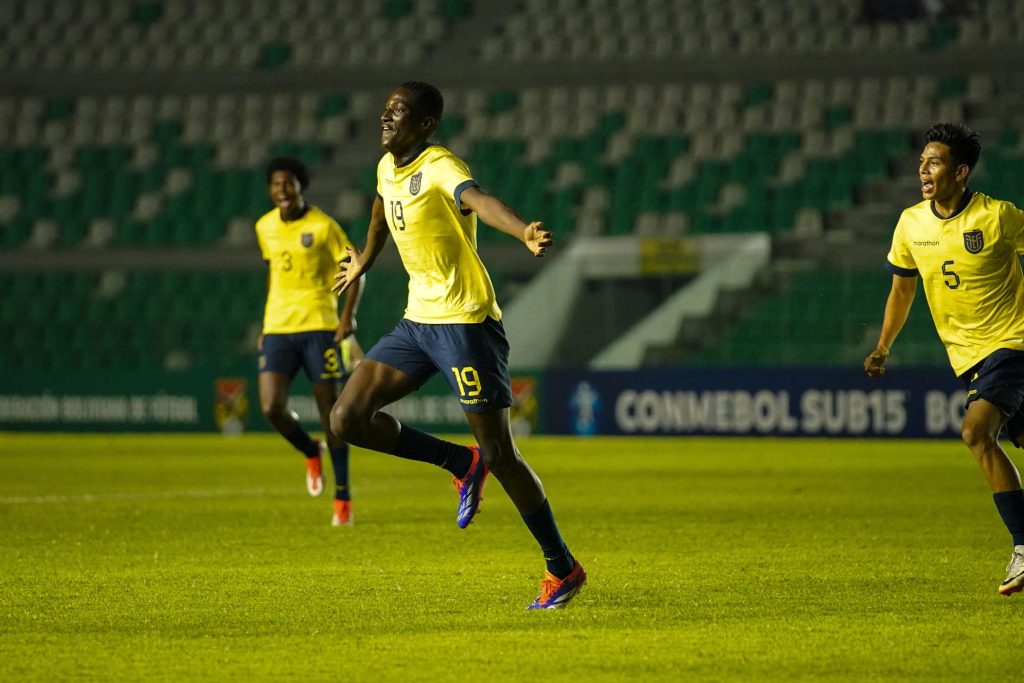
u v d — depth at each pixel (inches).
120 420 3184.1
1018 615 794.2
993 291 854.5
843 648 697.6
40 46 4490.7
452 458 855.1
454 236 797.2
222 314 3607.3
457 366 802.2
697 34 4143.7
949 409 2596.0
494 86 4131.4
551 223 3722.9
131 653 692.7
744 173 3752.5
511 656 680.4
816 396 2699.3
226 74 4279.0
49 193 4067.4
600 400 2878.9
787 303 3115.2
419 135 802.8
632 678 630.5
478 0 4431.6
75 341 3629.4
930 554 1085.8
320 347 1365.7
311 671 647.8
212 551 1125.1
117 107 4301.2
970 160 845.8
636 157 3868.1
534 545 1156.5
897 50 3946.9
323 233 1355.8
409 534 1244.5
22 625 775.1
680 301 3134.8
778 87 3966.5
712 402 2783.0
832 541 1180.5
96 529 1298.0
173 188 4018.2
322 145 4089.6
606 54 4151.1
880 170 3700.8
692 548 1135.6
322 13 4483.3
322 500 1593.3
